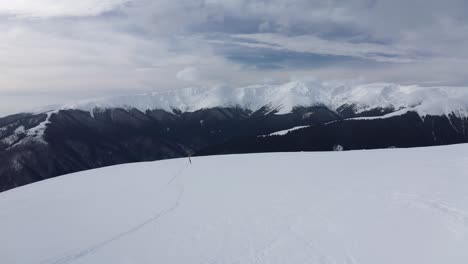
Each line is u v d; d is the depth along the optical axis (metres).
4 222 22.41
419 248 13.77
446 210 17.73
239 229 17.50
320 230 16.50
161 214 21.33
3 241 18.52
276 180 29.80
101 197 28.03
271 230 17.02
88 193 30.47
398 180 25.67
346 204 20.41
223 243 15.88
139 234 17.94
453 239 14.25
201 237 16.81
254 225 17.92
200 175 35.62
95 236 18.17
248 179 31.38
